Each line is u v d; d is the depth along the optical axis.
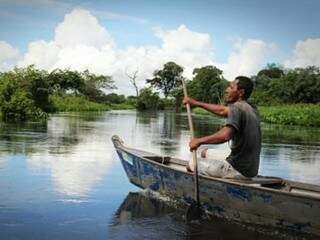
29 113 16.75
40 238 3.41
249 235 3.62
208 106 4.42
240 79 4.05
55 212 4.06
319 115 22.69
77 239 3.42
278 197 3.55
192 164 4.26
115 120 20.31
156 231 3.65
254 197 3.69
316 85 35.72
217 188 3.91
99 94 49.66
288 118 23.44
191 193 4.15
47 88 26.56
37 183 5.12
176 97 55.84
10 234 3.48
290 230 3.58
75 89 42.19
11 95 16.80
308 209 3.43
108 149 8.23
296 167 7.23
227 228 3.78
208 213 4.06
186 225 3.81
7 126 12.95
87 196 4.63
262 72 57.78
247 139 3.95
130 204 4.38
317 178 6.36
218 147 9.85
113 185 5.15
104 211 4.14
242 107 3.95
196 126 17.67
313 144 11.20
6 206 4.19
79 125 15.09
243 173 4.01
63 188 4.93
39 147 8.12
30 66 25.69
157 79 61.72
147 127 15.88
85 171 5.92
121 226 3.74
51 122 16.02
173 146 9.63
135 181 4.93
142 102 51.81
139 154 5.24
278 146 10.43
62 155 7.21
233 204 3.84
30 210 4.09
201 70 55.72
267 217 3.66
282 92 37.50
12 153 7.21
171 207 4.33
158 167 4.47
